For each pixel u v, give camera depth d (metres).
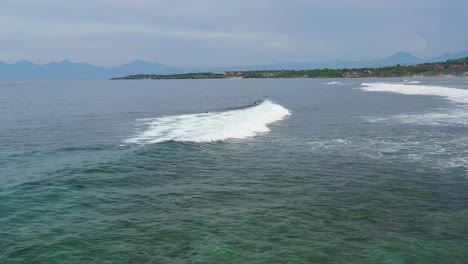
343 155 17.48
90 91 81.56
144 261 8.18
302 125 26.45
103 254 8.44
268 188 12.93
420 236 9.43
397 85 77.50
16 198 11.61
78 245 8.82
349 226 9.95
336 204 11.46
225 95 62.53
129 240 9.08
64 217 10.34
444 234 9.54
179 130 23.39
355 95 57.47
